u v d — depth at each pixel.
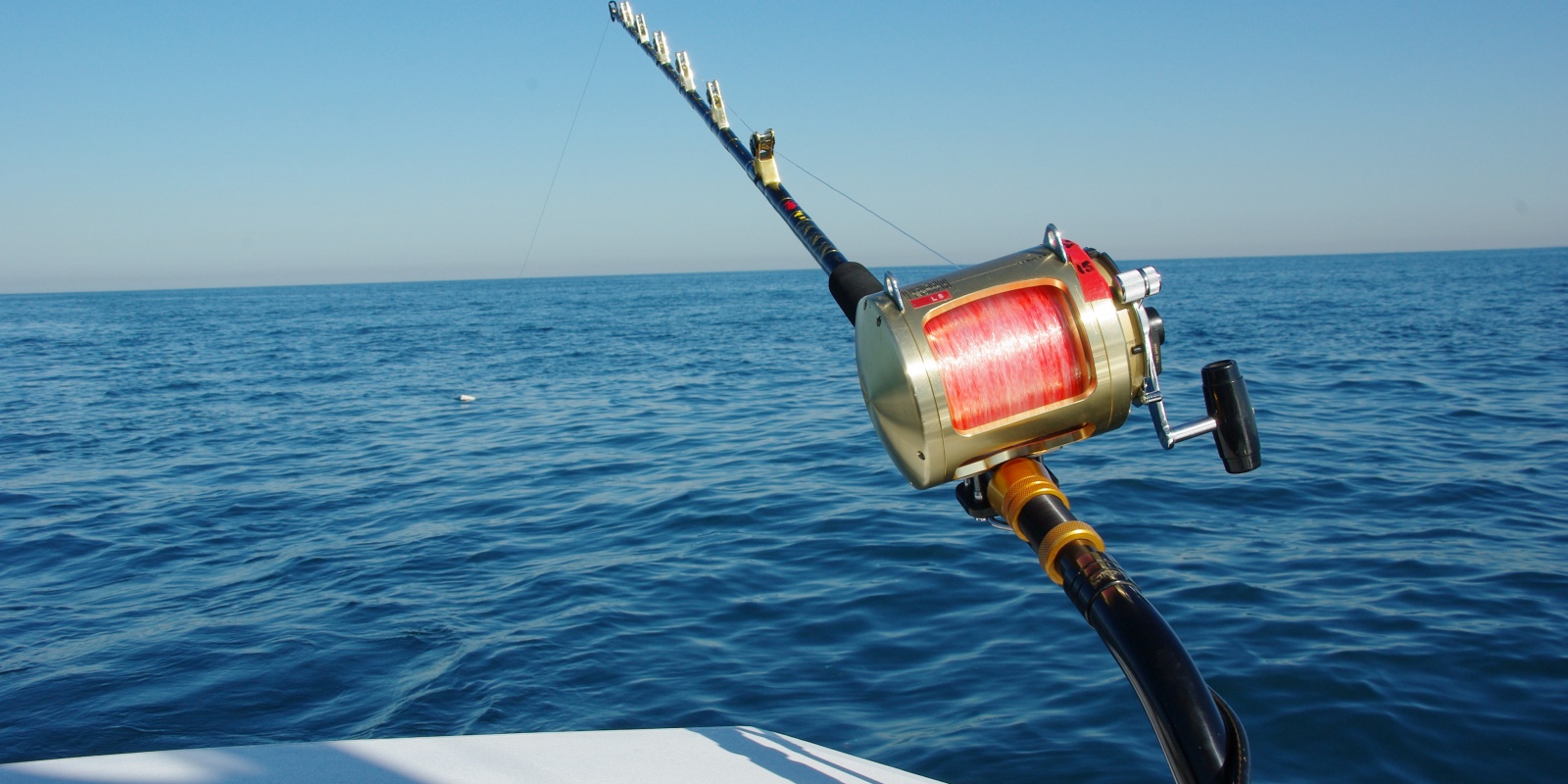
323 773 1.96
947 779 4.26
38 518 9.59
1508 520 7.59
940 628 5.86
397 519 9.19
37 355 31.38
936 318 1.31
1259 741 4.43
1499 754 4.23
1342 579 6.33
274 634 6.20
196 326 49.62
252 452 13.20
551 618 6.30
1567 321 26.75
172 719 5.10
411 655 5.81
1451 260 153.75
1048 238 1.37
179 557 8.18
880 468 10.39
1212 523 7.72
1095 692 4.93
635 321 44.03
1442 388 14.78
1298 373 16.86
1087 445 10.77
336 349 31.84
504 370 23.27
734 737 2.23
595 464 11.48
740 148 2.34
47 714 5.19
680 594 6.68
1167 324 28.17
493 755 2.08
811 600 6.44
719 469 10.77
